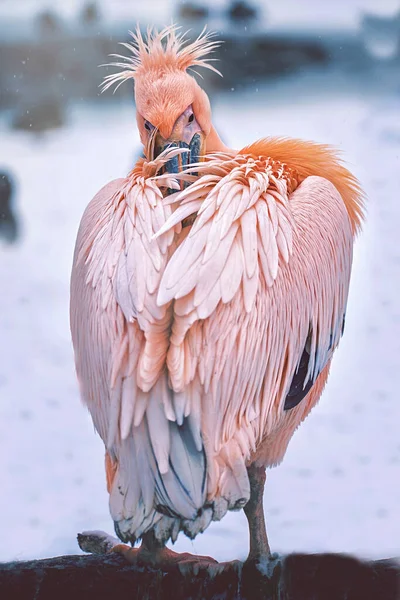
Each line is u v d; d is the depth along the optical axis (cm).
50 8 3897
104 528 1238
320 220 868
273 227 795
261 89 4341
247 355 757
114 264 789
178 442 709
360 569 798
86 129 3900
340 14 4566
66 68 3953
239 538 1198
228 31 4350
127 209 809
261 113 3916
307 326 834
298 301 812
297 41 4522
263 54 4394
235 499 729
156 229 777
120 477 728
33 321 2006
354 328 1912
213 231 755
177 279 732
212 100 4131
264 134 3547
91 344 799
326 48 4531
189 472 701
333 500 1308
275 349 789
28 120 3900
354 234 1020
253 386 771
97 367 789
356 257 2262
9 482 1370
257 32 4412
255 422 788
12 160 3422
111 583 785
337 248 882
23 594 778
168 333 736
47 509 1292
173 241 783
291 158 951
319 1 4538
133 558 809
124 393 731
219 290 737
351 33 4594
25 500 1320
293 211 855
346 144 3353
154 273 755
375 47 4600
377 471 1380
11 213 2733
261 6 4438
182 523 702
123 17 3606
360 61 4597
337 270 885
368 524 1223
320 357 880
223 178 799
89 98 4000
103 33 3897
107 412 785
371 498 1300
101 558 806
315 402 970
